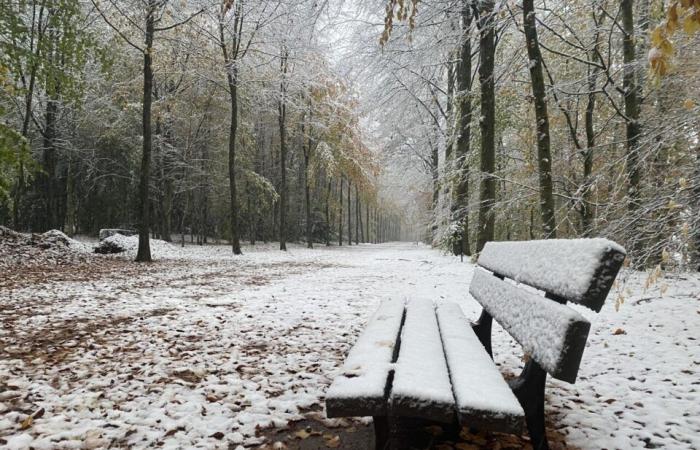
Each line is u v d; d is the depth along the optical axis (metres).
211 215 31.69
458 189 13.18
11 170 14.05
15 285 7.97
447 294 7.14
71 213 25.00
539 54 7.59
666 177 4.67
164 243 20.20
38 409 2.78
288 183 35.91
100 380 3.28
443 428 2.35
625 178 4.45
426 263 13.19
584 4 8.80
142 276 10.14
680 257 3.54
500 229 18.09
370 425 2.60
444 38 12.37
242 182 28.92
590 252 1.73
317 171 31.59
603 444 2.28
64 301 6.56
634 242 3.86
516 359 3.71
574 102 11.15
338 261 16.64
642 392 2.92
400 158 23.20
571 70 11.45
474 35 11.16
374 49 15.73
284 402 2.87
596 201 5.35
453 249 14.62
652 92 7.61
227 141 25.83
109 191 26.22
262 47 20.84
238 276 10.60
